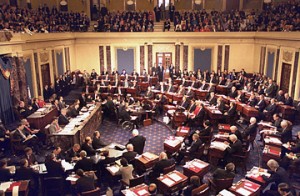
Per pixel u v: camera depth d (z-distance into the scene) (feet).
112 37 79.25
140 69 81.20
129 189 24.03
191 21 79.41
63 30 75.82
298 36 52.16
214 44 77.10
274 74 63.62
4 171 26.13
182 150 33.32
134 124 48.88
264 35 68.13
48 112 45.42
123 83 67.82
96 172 29.94
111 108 53.42
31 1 80.94
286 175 24.36
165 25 79.05
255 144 39.86
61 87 67.21
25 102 51.75
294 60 54.49
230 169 25.52
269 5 81.20
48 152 38.14
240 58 77.00
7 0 71.97
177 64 80.23
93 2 87.66
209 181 26.40
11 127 46.68
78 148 31.27
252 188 23.53
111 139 44.65
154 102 55.26
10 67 48.39
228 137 34.35
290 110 45.83
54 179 26.17
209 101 53.06
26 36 52.39
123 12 84.79
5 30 45.55
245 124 47.65
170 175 26.07
